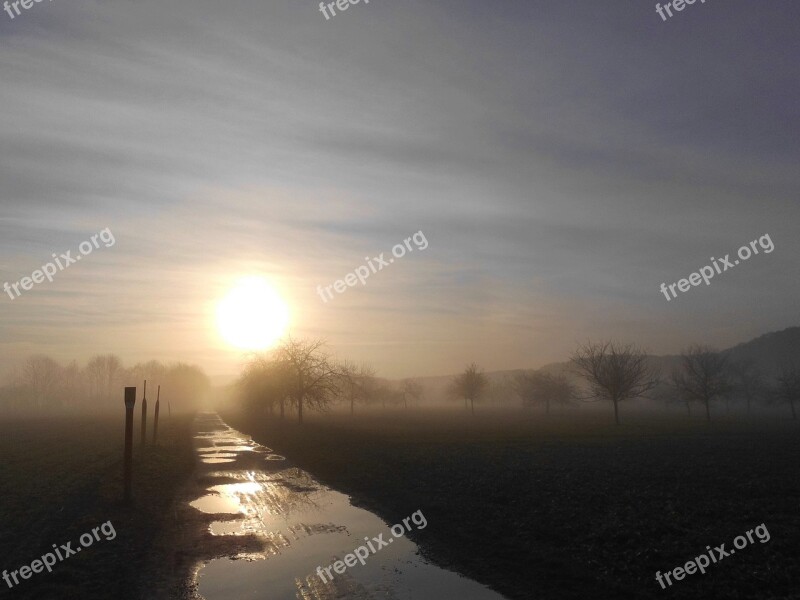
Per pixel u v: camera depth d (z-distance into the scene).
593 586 11.89
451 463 30.97
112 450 39.84
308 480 27.86
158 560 14.04
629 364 76.44
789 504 19.53
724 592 11.12
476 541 15.66
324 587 12.16
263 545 15.61
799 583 11.50
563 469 28.50
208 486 26.00
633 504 19.28
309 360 72.44
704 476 26.12
